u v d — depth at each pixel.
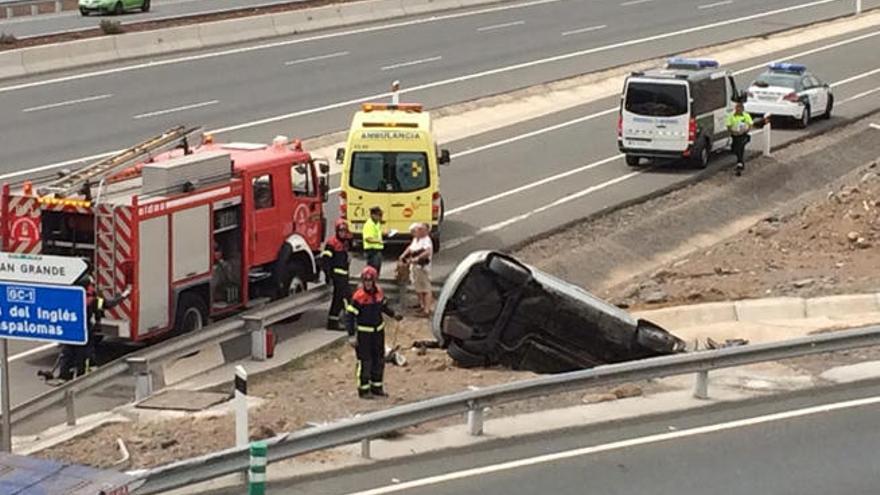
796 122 42.81
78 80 44.03
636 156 37.25
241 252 22.78
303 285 24.47
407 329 23.30
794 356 17.70
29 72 44.50
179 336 20.77
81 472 10.85
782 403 17.52
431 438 16.00
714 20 60.91
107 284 20.78
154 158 22.47
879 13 64.19
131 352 21.70
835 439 16.12
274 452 13.88
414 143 28.09
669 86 36.62
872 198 31.25
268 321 21.73
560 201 33.25
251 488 13.03
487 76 47.41
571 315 20.58
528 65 49.56
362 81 45.53
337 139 38.03
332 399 18.44
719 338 22.77
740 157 36.78
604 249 29.69
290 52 49.94
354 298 18.31
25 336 13.55
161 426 16.91
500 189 34.38
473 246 29.12
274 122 39.56
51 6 61.16
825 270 27.08
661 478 14.73
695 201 34.00
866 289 25.05
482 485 14.41
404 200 28.14
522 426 16.50
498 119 42.53
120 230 20.64
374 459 15.22
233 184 22.50
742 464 15.22
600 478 14.70
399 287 24.38
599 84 47.72
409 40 53.19
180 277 21.53
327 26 54.94
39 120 38.81
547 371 20.83
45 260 13.38
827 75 51.44
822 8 65.25
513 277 20.47
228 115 40.16
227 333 20.88
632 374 16.67
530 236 30.03
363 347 18.23
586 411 17.16
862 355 19.98
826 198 33.06
